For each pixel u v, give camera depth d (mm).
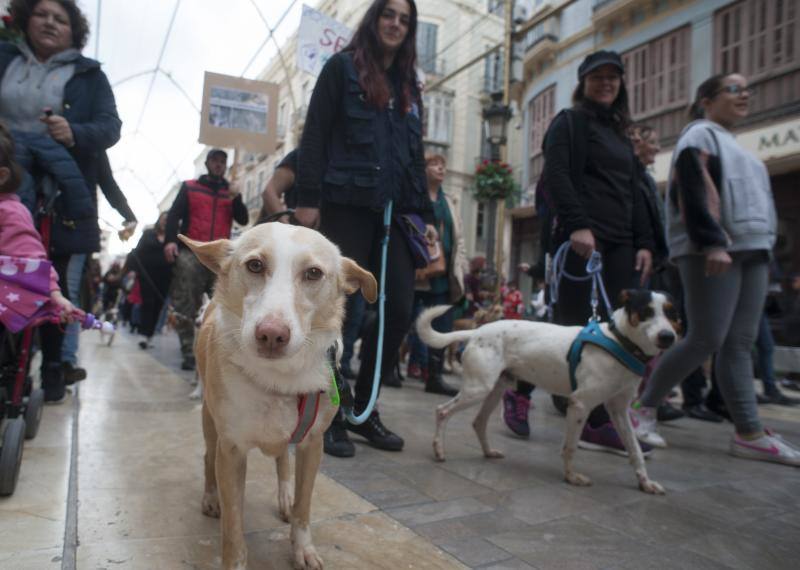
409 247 3014
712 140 3238
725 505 2402
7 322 2031
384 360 3016
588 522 2123
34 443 2568
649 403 3484
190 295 5375
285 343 1294
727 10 9344
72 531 1694
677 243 3307
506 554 1786
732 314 3170
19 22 3219
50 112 2939
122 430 2930
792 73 8359
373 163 2799
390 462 2750
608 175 3408
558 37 13227
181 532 1759
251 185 23516
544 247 3848
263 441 1536
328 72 2877
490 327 2984
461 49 20969
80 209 3061
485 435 3010
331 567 1612
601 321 3396
